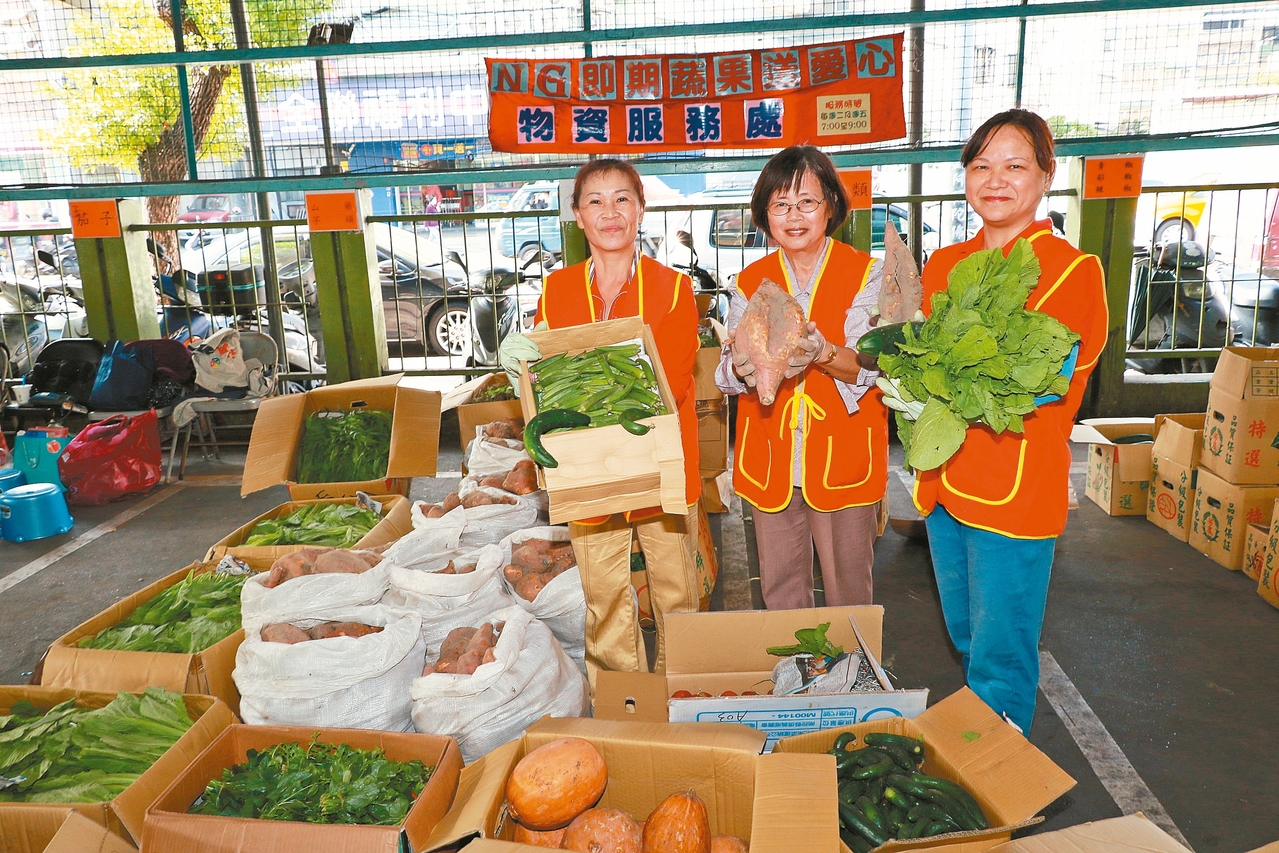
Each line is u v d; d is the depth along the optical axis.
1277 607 3.56
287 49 6.32
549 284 2.76
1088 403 6.46
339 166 6.65
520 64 6.08
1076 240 6.24
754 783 1.92
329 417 4.32
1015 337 1.99
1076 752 2.70
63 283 6.88
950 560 2.52
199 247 7.39
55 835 1.87
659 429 2.12
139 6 6.66
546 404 2.32
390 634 2.47
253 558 3.23
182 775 2.03
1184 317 6.62
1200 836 2.33
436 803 1.95
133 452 5.58
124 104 6.77
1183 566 4.01
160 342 6.13
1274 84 6.01
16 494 4.89
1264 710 2.88
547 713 2.36
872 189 6.43
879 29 6.14
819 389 2.56
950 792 1.95
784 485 2.62
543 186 7.36
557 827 1.96
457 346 7.46
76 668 2.56
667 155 6.32
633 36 6.08
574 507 2.12
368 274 6.66
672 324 2.63
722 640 2.50
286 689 2.39
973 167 2.29
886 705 2.20
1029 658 2.41
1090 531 4.47
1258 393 3.82
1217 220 6.82
